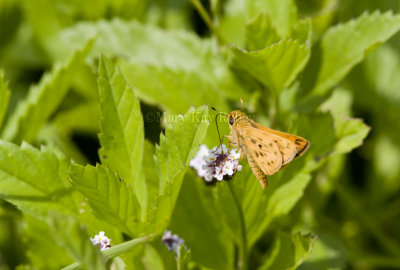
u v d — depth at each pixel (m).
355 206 0.36
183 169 0.29
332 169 0.36
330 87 0.32
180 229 0.32
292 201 0.31
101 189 0.29
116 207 0.30
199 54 0.35
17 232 0.36
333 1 0.37
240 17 0.37
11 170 0.30
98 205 0.30
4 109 0.33
